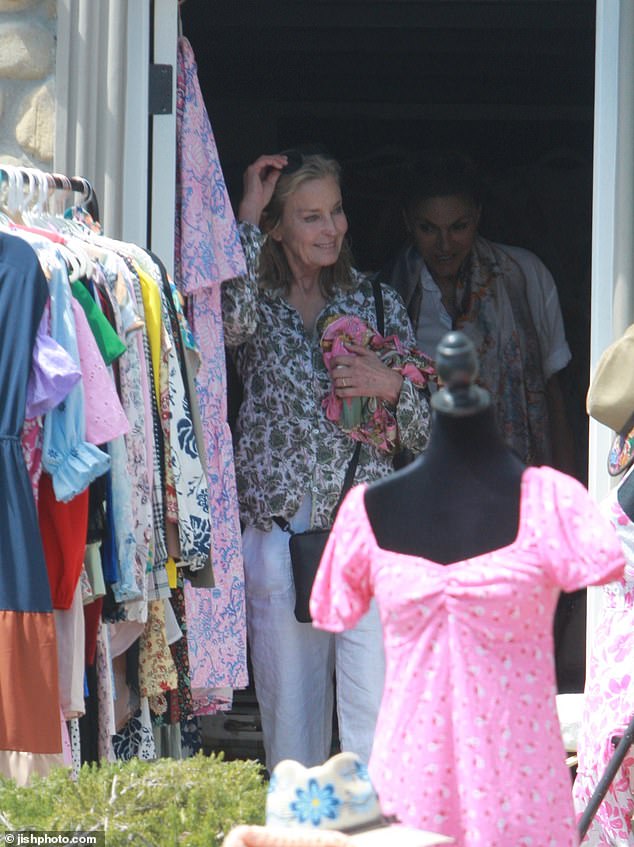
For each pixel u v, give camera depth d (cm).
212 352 991
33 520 694
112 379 743
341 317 1037
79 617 734
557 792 521
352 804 507
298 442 1028
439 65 1688
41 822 558
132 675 831
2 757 729
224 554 982
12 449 694
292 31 1661
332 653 1070
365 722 1009
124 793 578
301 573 1003
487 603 520
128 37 962
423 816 525
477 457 534
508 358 1365
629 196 907
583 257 1669
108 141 948
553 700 531
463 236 1343
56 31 952
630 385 777
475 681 520
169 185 972
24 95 958
